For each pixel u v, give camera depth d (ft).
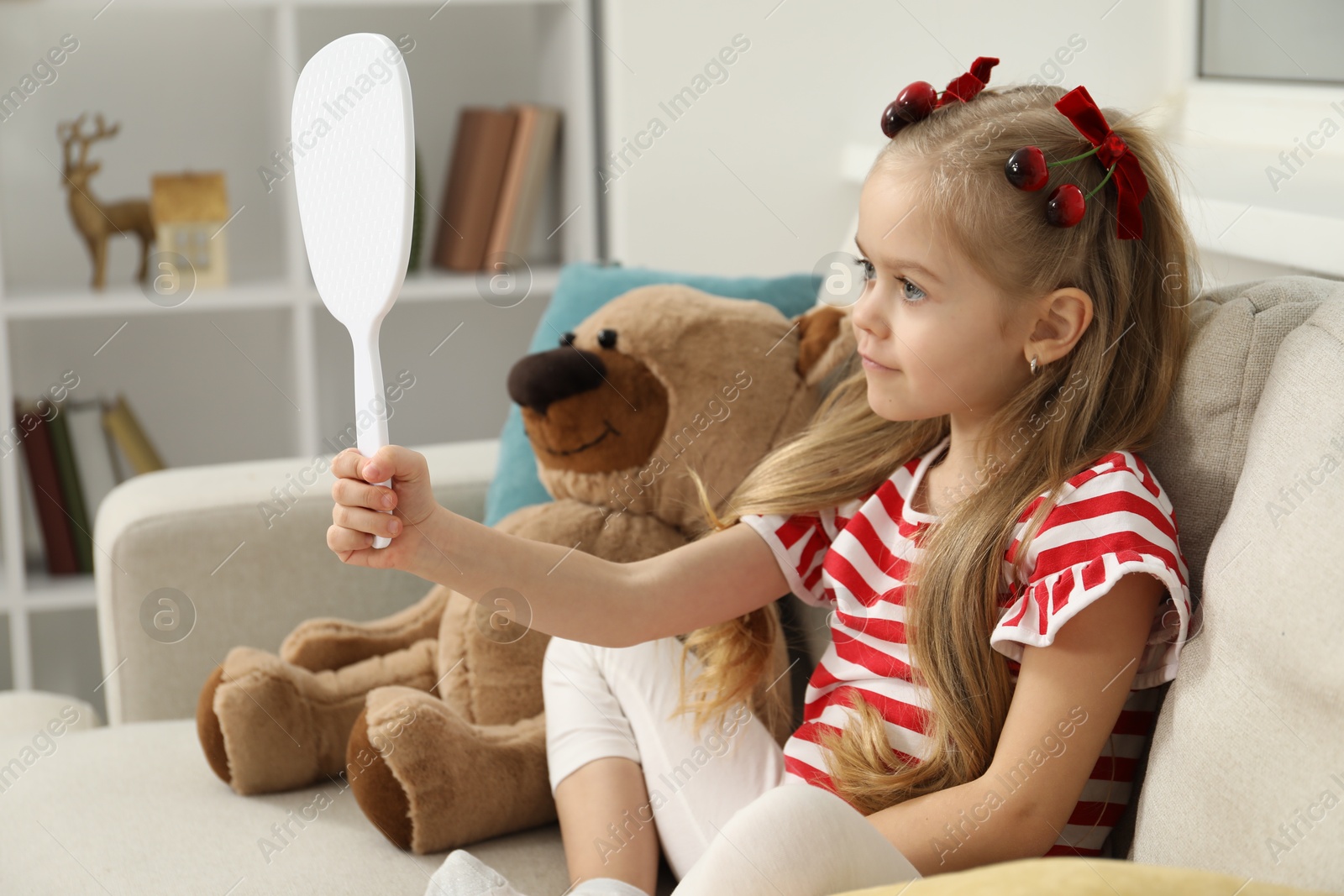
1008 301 2.44
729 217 5.62
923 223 2.42
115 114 6.39
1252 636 1.92
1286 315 2.35
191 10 6.38
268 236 6.70
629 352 3.28
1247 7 4.73
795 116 5.57
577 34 5.91
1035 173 2.33
